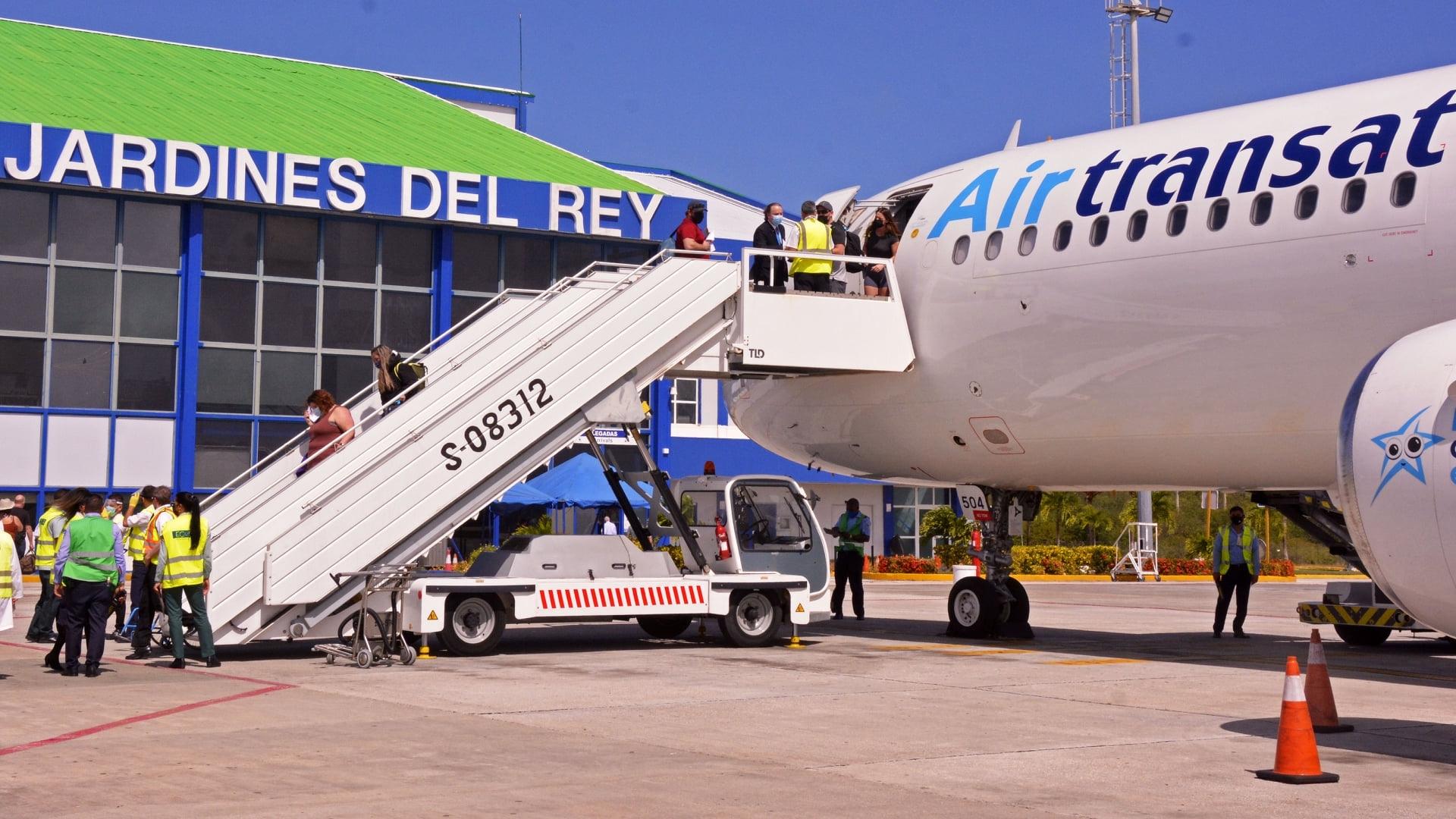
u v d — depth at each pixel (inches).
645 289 692.7
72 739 401.7
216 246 1330.0
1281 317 561.3
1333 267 543.5
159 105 1439.5
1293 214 558.6
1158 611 1111.0
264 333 1348.4
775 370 722.8
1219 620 813.2
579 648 706.2
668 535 766.5
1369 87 570.9
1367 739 418.3
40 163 1229.1
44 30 1690.5
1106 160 644.7
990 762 373.1
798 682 550.3
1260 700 501.4
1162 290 600.1
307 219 1362.0
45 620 748.6
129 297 1310.3
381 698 495.5
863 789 336.5
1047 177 666.8
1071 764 371.2
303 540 618.8
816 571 759.1
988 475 745.0
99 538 570.3
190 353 1315.2
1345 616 753.6
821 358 698.2
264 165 1307.8
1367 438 383.9
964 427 711.7
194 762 363.9
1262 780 350.3
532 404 665.0
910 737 414.3
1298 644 772.6
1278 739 358.9
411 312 1400.1
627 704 484.4
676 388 1792.6
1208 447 625.6
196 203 1312.7
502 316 767.1
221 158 1291.8
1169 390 611.5
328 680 553.0
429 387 677.3
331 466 638.5
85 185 1251.2
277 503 628.7
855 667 611.8
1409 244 522.6
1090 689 533.6
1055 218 650.2
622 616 669.9
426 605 631.2
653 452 1574.8
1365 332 538.0
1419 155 527.2
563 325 719.1
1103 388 635.5
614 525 1311.5
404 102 1740.9
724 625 698.8
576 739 407.2
